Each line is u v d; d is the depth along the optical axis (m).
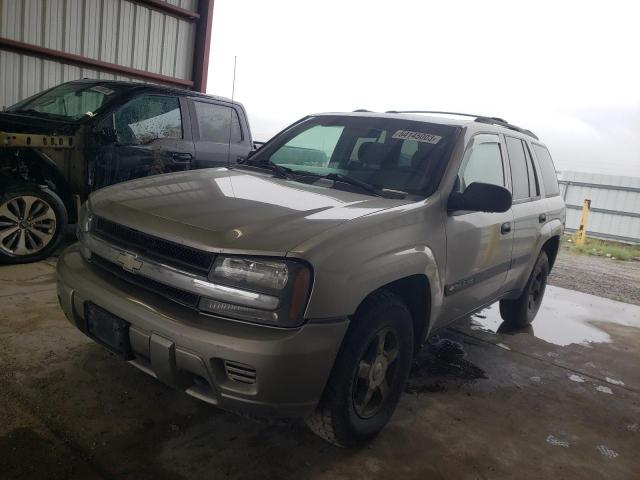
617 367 4.11
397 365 2.61
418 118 3.36
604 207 13.26
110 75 8.45
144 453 2.31
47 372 2.84
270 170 3.27
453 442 2.72
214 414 2.67
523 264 4.03
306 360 2.01
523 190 3.96
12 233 4.58
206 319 2.04
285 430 2.61
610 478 2.59
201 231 2.13
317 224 2.22
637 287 7.56
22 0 7.14
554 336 4.68
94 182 5.04
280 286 2.00
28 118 4.97
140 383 2.85
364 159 3.12
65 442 2.30
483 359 3.92
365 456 2.49
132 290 2.26
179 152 5.67
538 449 2.76
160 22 8.90
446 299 2.95
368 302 2.36
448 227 2.82
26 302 3.74
